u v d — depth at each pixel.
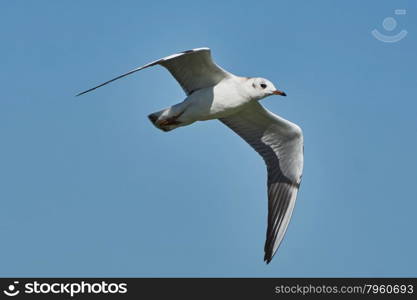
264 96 13.89
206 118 13.98
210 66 13.54
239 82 13.79
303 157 14.90
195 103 13.75
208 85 13.89
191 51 12.80
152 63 12.19
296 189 14.88
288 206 14.90
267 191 15.19
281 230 14.88
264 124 14.96
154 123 14.06
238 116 14.93
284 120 14.76
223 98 13.75
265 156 15.21
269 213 15.09
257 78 13.93
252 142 15.23
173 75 13.93
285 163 15.07
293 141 14.95
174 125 14.01
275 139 15.12
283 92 13.84
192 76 13.81
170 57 12.41
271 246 14.88
